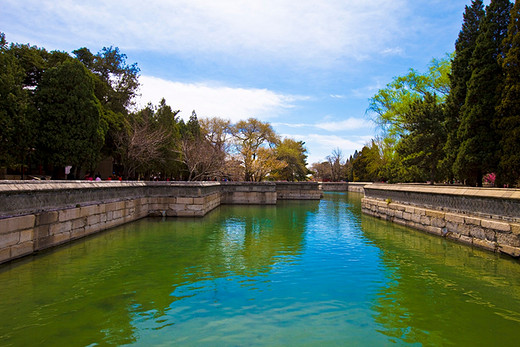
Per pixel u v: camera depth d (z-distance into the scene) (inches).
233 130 1425.9
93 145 645.9
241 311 210.4
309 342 171.0
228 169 1279.5
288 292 247.1
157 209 663.1
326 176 3068.4
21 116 522.0
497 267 311.6
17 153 546.6
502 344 171.2
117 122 799.1
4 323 186.4
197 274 289.6
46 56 705.6
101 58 908.0
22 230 301.3
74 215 391.5
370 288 258.2
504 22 579.5
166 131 967.0
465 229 413.7
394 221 646.5
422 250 393.1
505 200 345.7
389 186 689.6
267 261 339.9
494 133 567.2
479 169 590.2
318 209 955.3
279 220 683.4
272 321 196.1
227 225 589.0
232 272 297.4
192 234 486.9
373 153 1736.0
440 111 727.7
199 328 184.7
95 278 270.7
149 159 869.8
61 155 595.8
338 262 337.4
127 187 561.9
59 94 594.6
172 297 232.5
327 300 231.8
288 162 1707.7
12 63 527.8
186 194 665.6
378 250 394.3
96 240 418.0
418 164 783.7
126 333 176.9
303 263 332.8
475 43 658.8
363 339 175.3
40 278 264.5
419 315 208.1
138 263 322.0
